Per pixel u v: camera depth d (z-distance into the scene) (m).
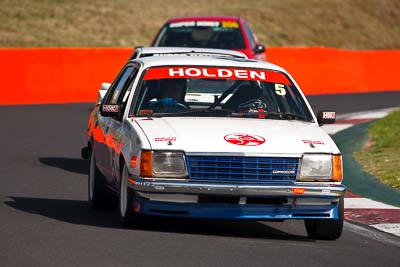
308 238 34.03
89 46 132.38
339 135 69.00
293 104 36.50
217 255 29.00
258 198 31.52
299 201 31.80
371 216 39.66
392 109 87.62
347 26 166.50
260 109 35.94
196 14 152.25
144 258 28.06
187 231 33.84
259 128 33.72
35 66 92.94
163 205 31.47
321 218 32.22
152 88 36.16
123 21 143.88
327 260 29.33
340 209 32.75
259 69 37.59
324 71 109.62
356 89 112.38
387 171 51.25
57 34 134.75
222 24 74.50
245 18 153.75
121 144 34.03
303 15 163.50
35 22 138.12
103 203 38.97
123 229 33.38
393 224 37.69
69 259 27.75
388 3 183.25
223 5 160.12
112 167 35.56
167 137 32.22
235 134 32.81
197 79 36.59
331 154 32.41
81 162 56.19
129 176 32.34
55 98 93.94
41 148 61.66
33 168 53.00
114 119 36.78
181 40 73.19
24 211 37.81
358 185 48.28
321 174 32.19
